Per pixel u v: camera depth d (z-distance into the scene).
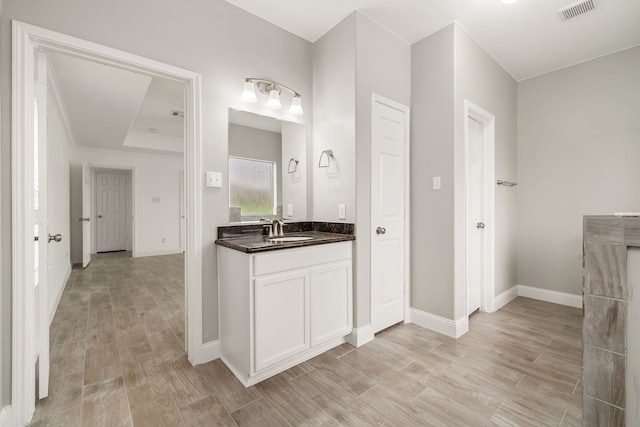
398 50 2.52
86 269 4.86
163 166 6.50
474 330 2.43
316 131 2.53
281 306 1.74
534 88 3.27
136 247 6.12
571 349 2.10
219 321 2.00
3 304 1.35
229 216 2.06
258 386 1.67
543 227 3.22
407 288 2.60
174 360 1.96
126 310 2.91
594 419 0.95
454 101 2.32
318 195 2.51
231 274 1.81
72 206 5.57
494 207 2.91
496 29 2.43
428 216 2.49
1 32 1.33
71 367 1.86
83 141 5.14
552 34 2.50
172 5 1.81
